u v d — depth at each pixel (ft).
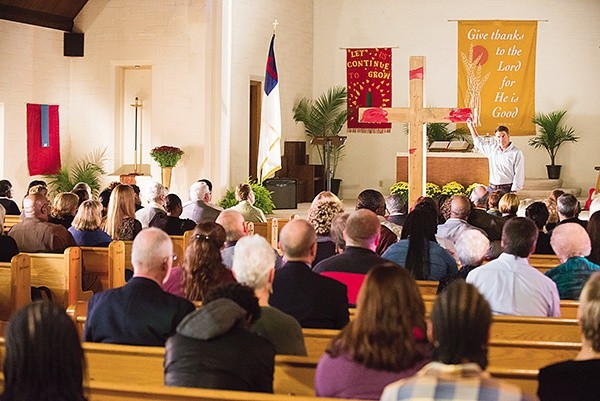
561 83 66.54
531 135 66.64
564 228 19.51
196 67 55.52
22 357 9.04
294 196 59.62
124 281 25.70
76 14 57.41
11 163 53.78
